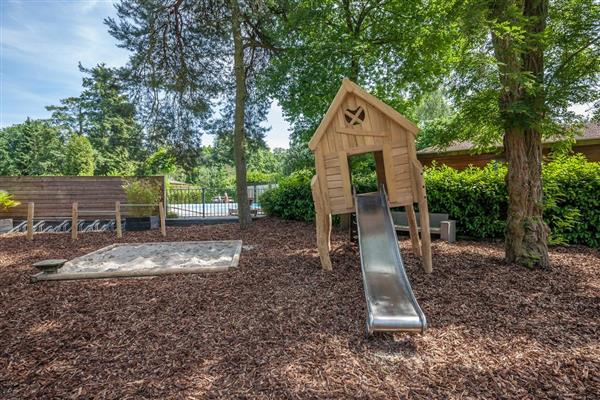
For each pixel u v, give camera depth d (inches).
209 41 360.2
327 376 82.2
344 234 300.2
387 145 174.4
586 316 115.3
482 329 106.8
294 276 169.5
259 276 170.1
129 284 160.1
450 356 91.0
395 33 301.1
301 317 118.3
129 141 423.5
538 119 163.9
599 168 228.1
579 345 95.6
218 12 341.1
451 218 282.5
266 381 80.3
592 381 78.5
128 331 109.0
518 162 177.5
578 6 163.9
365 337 102.9
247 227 350.6
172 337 104.3
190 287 153.9
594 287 143.8
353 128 176.6
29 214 305.7
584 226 227.9
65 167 956.6
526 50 169.6
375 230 171.9
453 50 289.4
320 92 305.4
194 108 393.7
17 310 128.6
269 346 97.7
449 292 140.2
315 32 320.5
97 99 443.5
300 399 73.5
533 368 84.4
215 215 511.2
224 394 75.5
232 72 386.9
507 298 132.5
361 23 324.8
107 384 80.0
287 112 357.7
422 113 920.3
